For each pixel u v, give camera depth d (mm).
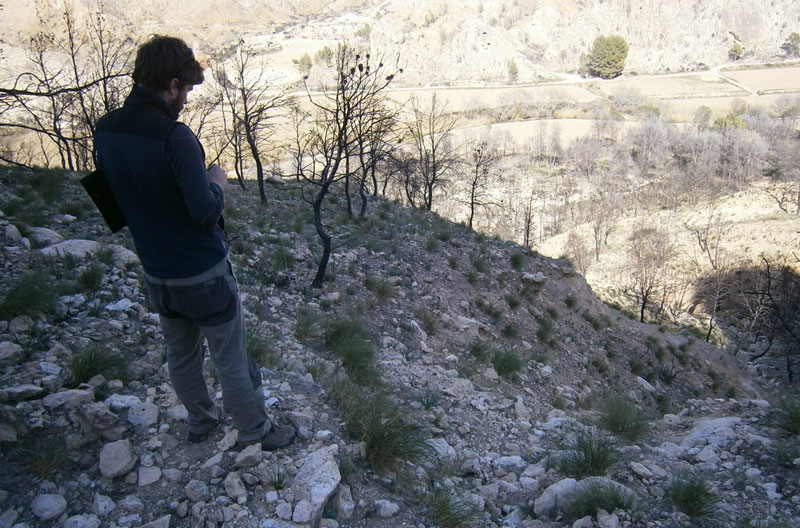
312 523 2781
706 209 58500
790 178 61406
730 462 4410
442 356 7473
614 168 80500
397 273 9969
